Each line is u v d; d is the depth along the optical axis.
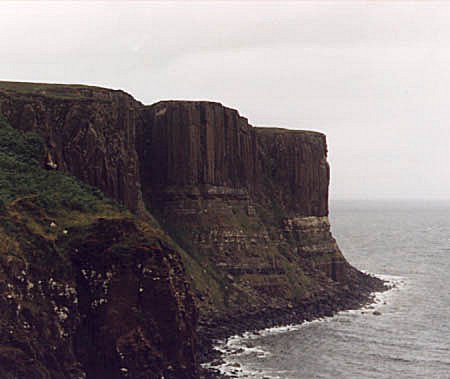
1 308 74.69
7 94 116.44
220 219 141.38
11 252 77.62
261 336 118.56
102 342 80.69
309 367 101.38
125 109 130.38
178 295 87.19
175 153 142.62
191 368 87.25
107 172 120.50
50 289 79.06
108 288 82.00
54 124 118.19
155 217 138.75
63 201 90.69
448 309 144.75
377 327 127.31
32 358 74.31
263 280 139.00
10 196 87.75
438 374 100.06
